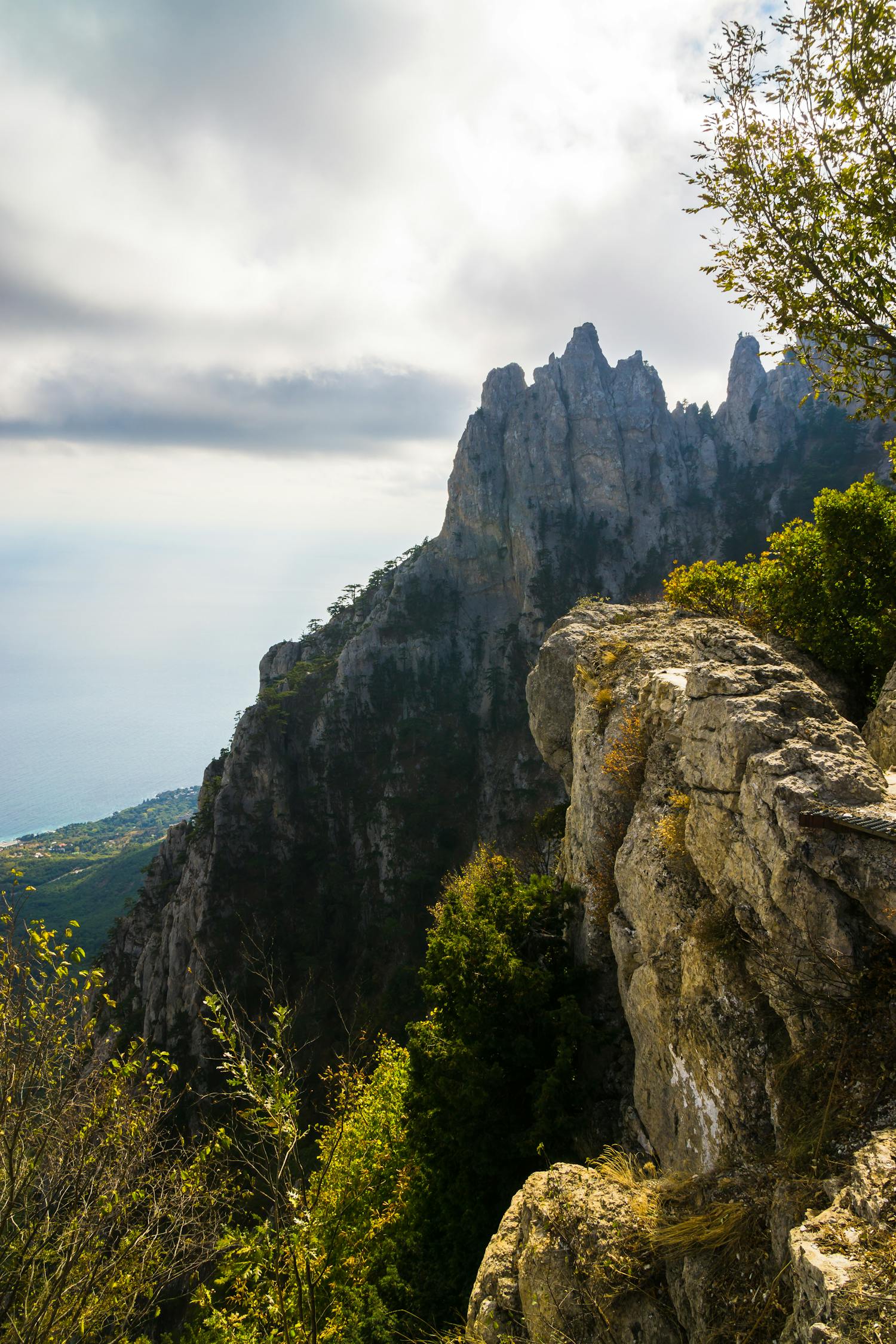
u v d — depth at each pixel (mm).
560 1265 7414
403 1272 14875
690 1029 9336
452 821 102562
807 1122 6621
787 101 10086
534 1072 15219
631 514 125375
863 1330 4281
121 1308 8812
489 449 129000
